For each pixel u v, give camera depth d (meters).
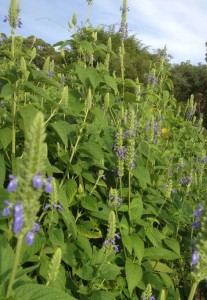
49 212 0.53
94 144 0.65
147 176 0.73
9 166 0.55
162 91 1.21
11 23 0.65
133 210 0.68
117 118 0.84
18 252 0.30
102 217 0.63
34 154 0.28
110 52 0.87
